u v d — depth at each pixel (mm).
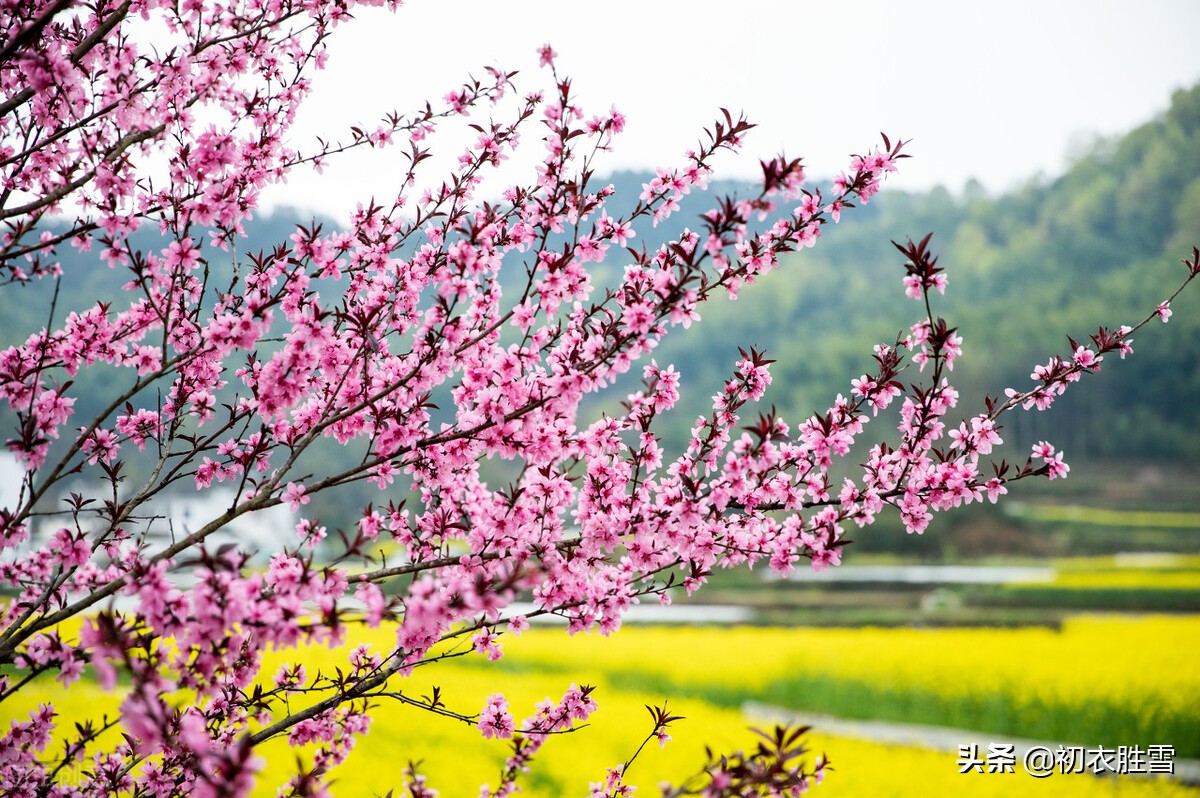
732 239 2797
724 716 18016
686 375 94000
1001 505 63688
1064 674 20828
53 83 2990
